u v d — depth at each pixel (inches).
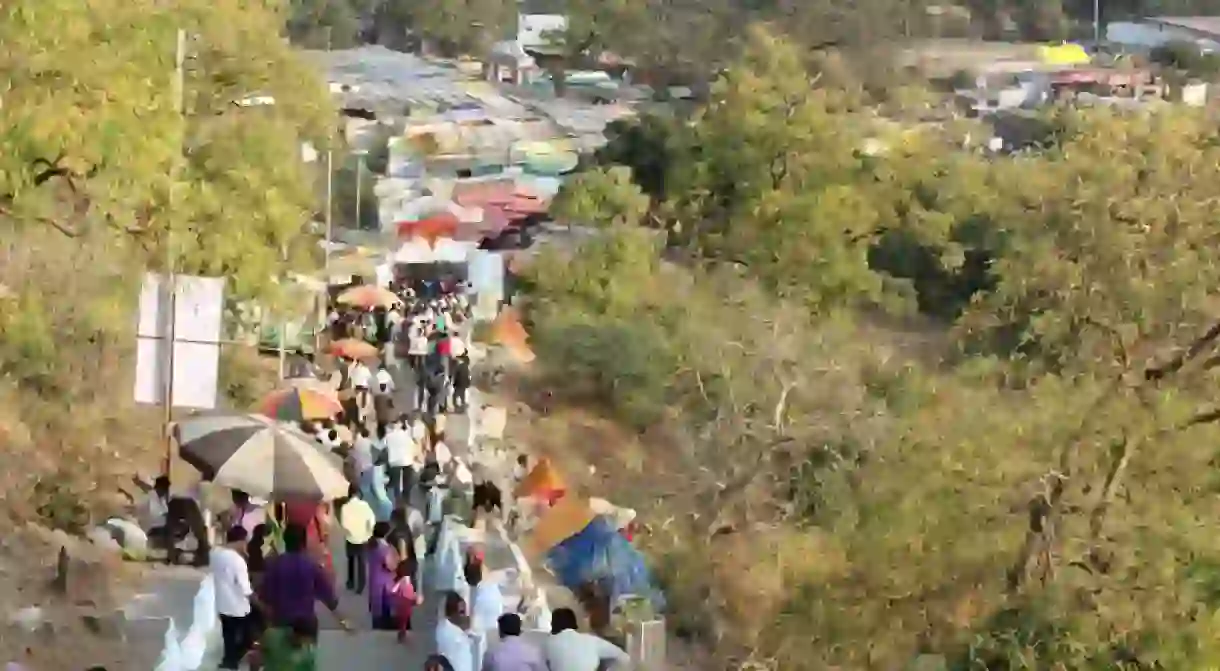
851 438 1496.1
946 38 6131.9
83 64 966.4
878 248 2522.1
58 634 716.0
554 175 3764.8
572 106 5251.0
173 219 1098.1
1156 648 939.3
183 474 1049.5
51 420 1013.8
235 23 1620.3
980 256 2412.6
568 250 2471.7
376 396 1406.3
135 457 1042.7
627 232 2429.9
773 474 1525.6
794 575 1190.3
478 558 830.5
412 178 3818.9
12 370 1047.6
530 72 5999.0
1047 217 1216.2
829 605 1092.5
